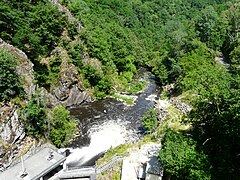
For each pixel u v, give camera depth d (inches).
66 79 2647.6
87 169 1605.6
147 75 3668.8
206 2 6914.4
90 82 2876.5
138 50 4018.2
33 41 2401.6
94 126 2255.2
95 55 3088.1
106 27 3752.5
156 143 1809.8
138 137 2081.7
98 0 4884.4
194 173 1073.5
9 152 1679.4
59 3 3228.3
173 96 2682.1
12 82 1815.9
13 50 2127.2
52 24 2689.5
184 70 2770.7
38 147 1865.2
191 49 3078.2
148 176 1373.0
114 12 4913.9
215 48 3366.1
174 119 2095.2
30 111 1851.6
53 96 2532.0
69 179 1530.5
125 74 3405.5
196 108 1520.7
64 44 2829.7
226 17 3545.8
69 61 2753.4
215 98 1234.0
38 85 2365.9
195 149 1259.8
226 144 1217.4
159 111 2372.0
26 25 2428.6
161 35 5152.6
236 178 1141.7
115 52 3408.0
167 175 1368.1
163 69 3253.0
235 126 1104.2
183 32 3686.0
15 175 1398.9
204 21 3444.9
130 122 2336.4
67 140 2014.0
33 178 1390.3
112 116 2443.4
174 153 1188.5
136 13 5585.6
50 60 2618.1
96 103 2746.1
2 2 2357.3
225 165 1181.1
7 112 1734.7
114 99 2854.3
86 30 3189.0
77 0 3895.2
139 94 3002.0
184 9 6653.5
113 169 1557.6
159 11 6171.3
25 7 2598.4
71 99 2674.7
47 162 1503.4
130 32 4601.4
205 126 1464.1
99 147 1967.3
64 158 1556.3
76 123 2239.2
